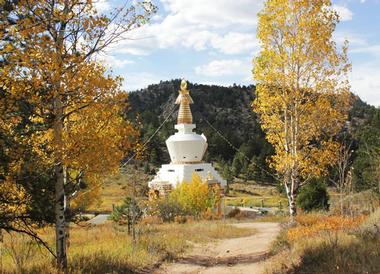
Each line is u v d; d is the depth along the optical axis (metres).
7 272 11.38
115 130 11.94
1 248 15.43
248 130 155.12
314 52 22.22
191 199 40.06
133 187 19.59
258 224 32.69
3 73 9.43
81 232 25.69
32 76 9.94
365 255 11.12
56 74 10.05
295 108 22.88
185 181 42.12
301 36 22.17
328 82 22.47
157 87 192.12
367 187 34.41
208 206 40.72
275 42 23.02
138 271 13.51
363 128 46.03
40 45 9.91
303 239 14.95
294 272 11.43
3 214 10.59
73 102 11.69
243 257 16.72
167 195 41.84
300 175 24.56
